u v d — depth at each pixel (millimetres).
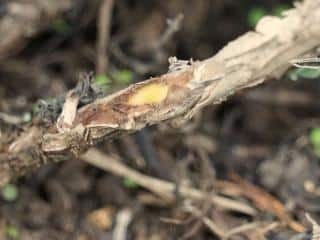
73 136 228
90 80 230
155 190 301
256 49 213
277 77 229
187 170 310
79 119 225
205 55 359
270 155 322
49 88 333
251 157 324
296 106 345
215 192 301
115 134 229
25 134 241
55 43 346
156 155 308
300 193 302
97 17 348
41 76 336
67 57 348
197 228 290
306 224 288
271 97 344
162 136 316
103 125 223
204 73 215
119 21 355
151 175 306
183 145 316
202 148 314
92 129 225
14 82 332
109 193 310
